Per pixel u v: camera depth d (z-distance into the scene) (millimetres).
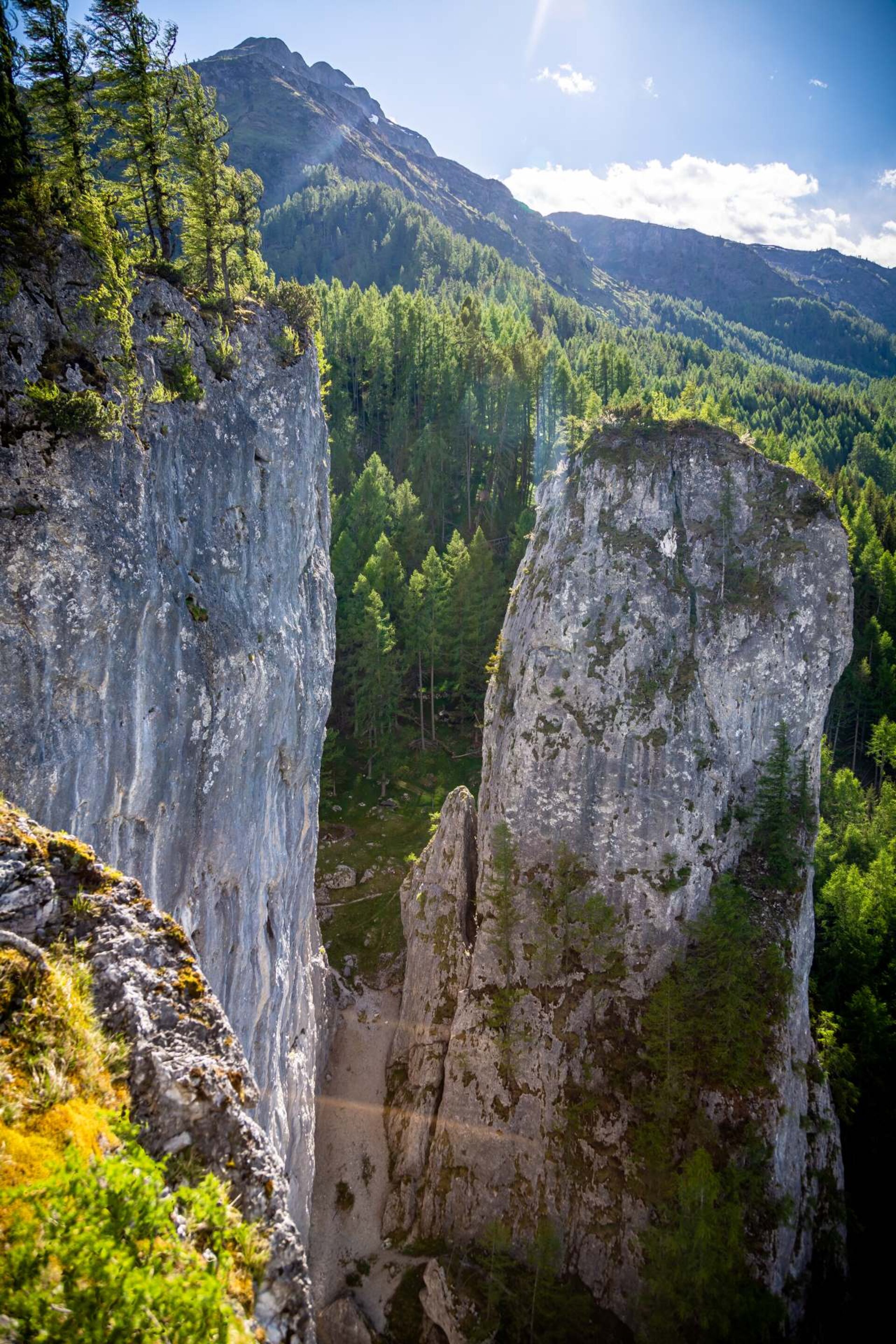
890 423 179750
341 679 79438
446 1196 40219
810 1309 35625
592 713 43156
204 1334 6934
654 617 43406
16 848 10578
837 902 55625
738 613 43562
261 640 29875
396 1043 50344
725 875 41438
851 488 123125
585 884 42562
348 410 108812
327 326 116750
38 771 19031
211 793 26562
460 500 103375
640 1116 37938
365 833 70000
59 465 20328
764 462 45562
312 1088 38375
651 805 41938
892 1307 37594
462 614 79375
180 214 31609
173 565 24875
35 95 25375
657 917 41125
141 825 23172
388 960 58094
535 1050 40781
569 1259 37344
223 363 29625
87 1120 8359
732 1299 32375
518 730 44656
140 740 22594
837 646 44219
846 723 86875
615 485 44938
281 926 34312
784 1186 35719
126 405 22984
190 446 26859
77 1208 7164
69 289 22000
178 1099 9250
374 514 88375
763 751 44062
